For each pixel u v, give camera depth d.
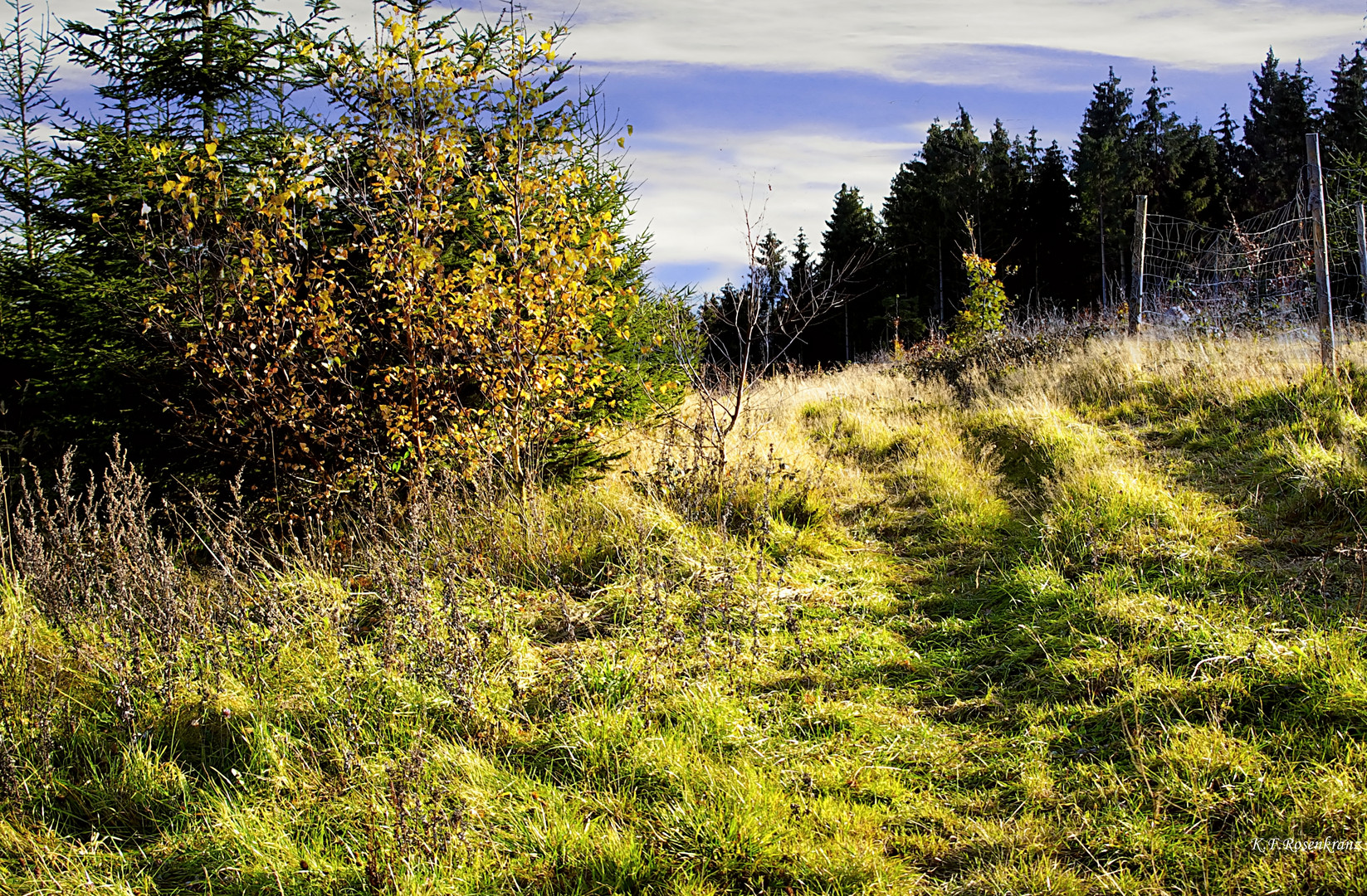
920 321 33.03
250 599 4.70
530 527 5.55
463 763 3.31
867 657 4.33
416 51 5.72
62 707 3.76
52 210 6.21
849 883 2.79
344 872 2.81
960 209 35.66
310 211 6.28
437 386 6.11
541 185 6.07
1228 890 2.60
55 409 6.18
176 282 5.86
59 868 2.91
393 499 6.14
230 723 3.58
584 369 6.44
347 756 3.18
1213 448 6.80
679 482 6.36
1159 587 4.60
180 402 6.07
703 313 7.99
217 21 6.20
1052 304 33.44
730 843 2.91
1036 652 4.22
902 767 3.45
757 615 4.74
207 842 2.98
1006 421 7.97
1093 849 2.87
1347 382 7.05
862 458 8.09
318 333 5.70
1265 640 3.77
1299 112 42.09
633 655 4.14
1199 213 34.69
